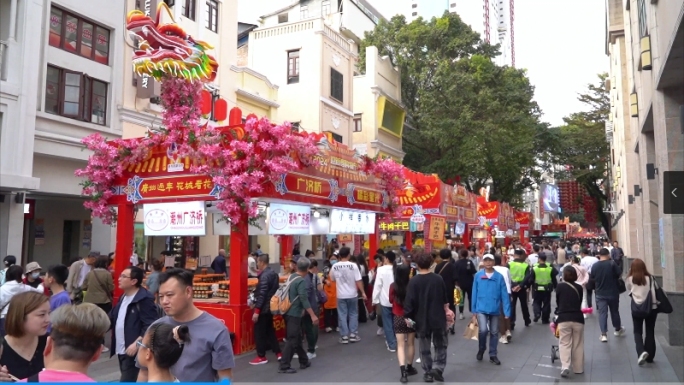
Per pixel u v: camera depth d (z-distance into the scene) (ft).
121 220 33.06
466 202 65.57
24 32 44.06
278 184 29.99
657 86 32.53
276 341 28.12
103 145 32.68
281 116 83.51
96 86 52.08
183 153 29.30
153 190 31.81
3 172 41.75
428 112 98.89
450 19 106.32
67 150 48.06
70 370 8.89
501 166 96.89
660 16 30.12
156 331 10.27
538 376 25.31
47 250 54.24
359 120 96.32
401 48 106.42
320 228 41.19
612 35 79.15
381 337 35.22
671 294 31.76
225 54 68.44
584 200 171.22
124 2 54.85
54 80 48.14
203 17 64.85
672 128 32.40
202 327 11.72
